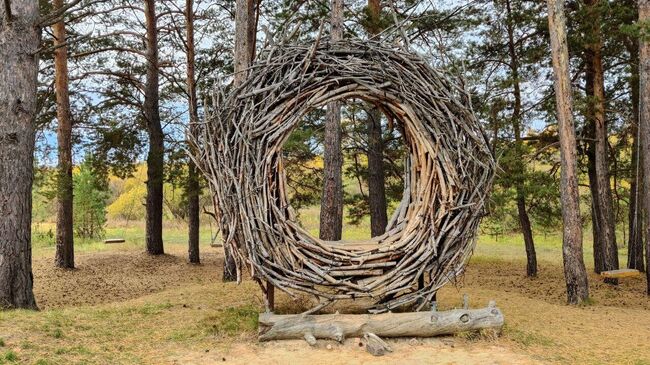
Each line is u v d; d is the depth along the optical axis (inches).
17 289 273.1
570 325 251.8
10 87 277.9
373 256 207.5
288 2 545.6
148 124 649.0
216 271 593.3
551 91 549.3
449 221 217.0
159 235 689.0
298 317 197.5
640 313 315.9
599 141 508.1
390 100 222.2
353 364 174.4
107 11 533.0
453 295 309.3
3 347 175.0
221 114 205.9
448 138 216.8
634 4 499.2
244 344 195.2
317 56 217.2
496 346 198.5
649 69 391.9
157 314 242.4
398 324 200.1
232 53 647.1
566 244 370.9
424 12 529.7
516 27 553.6
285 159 613.3
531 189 490.9
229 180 197.2
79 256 669.3
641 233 587.8
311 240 205.8
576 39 474.9
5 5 272.7
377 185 541.0
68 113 555.5
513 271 608.1
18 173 278.1
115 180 1528.1
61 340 191.3
